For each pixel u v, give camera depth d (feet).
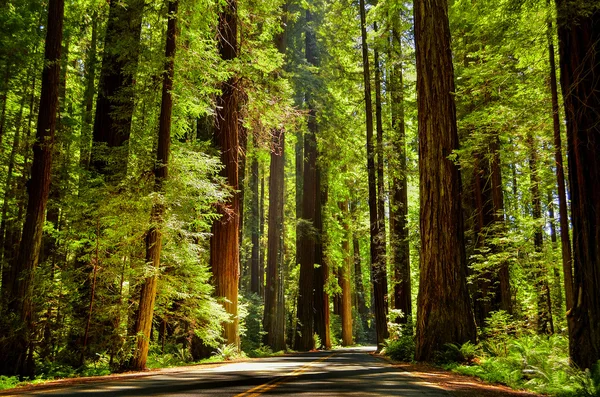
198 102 54.80
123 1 49.24
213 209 61.82
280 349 93.91
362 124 98.99
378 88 78.84
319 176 104.83
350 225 111.65
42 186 40.19
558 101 41.39
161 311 50.42
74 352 41.60
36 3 57.72
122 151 45.24
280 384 23.21
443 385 24.58
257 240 135.54
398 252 79.30
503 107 42.14
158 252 42.47
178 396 18.70
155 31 52.37
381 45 77.30
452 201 44.37
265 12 66.44
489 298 54.54
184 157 48.37
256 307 101.14
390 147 75.05
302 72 91.76
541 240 63.77
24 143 62.08
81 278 43.55
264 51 62.85
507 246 53.72
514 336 47.55
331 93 97.35
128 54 47.67
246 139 79.51
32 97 62.54
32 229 39.22
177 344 58.85
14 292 38.04
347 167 105.50
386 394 19.15
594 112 30.42
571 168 31.96
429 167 45.68
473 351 38.93
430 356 42.04
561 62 32.60
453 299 42.65
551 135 44.75
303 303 98.73
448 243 43.65
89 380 30.68
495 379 30.96
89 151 52.70
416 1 49.39
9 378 32.22
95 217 41.83
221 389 21.20
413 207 104.06
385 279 72.64
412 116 83.15
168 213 42.39
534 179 57.72
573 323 30.91
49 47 41.65
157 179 42.88
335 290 112.47
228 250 62.80
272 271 96.53
